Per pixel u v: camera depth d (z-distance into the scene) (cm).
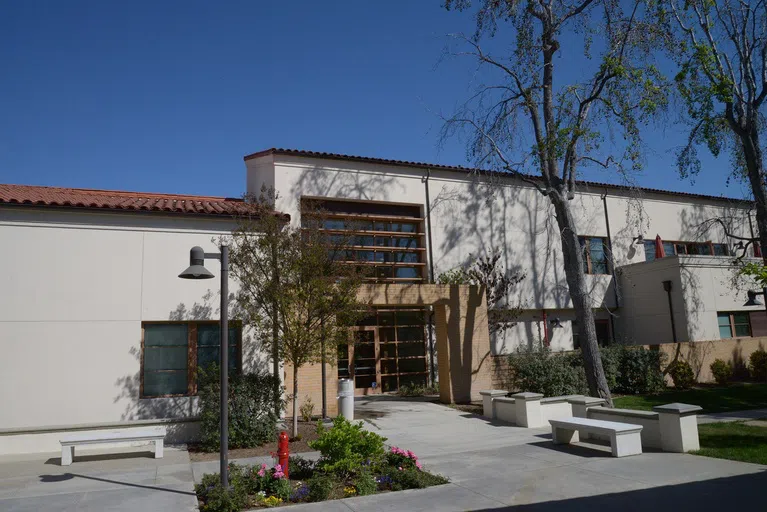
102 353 1179
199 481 829
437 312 1705
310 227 1185
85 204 1195
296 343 1112
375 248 1872
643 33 1491
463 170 2070
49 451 1086
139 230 1241
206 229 1288
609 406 1423
